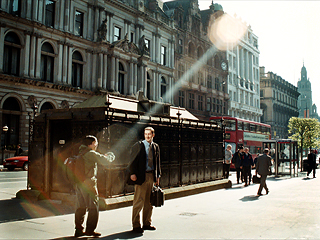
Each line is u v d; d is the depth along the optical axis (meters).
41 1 31.77
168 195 11.61
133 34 43.09
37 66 31.36
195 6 58.12
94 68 36.81
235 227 7.62
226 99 66.44
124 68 40.66
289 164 24.06
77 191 6.79
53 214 8.84
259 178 13.57
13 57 30.06
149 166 7.41
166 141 11.98
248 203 11.11
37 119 11.43
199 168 14.14
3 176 20.64
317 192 14.39
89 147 6.95
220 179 15.96
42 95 31.67
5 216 8.55
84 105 10.81
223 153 16.39
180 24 53.97
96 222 6.78
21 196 11.20
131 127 10.55
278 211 9.69
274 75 100.38
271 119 96.81
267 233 7.10
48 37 32.34
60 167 10.88
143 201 7.26
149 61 44.41
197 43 57.62
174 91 51.53
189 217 8.72
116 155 9.90
